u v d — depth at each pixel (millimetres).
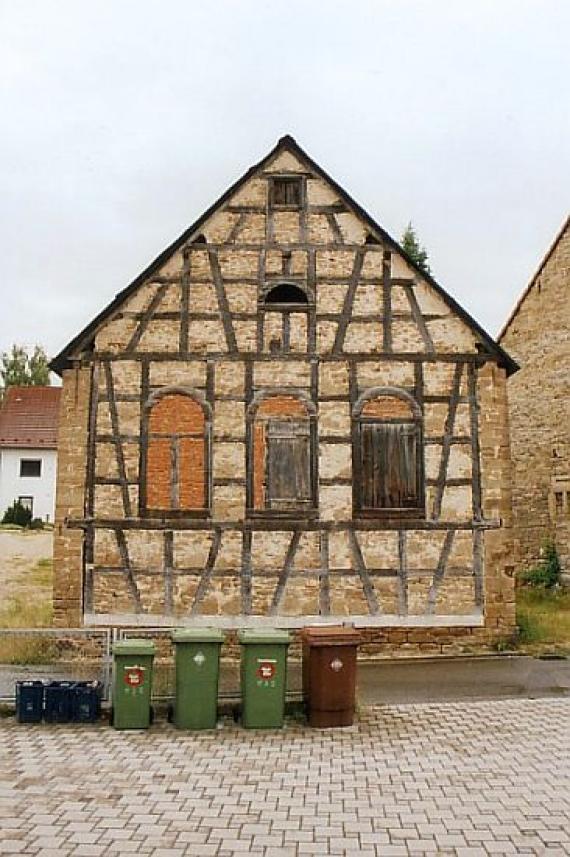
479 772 7887
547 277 21688
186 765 8109
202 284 14695
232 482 14273
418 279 14852
